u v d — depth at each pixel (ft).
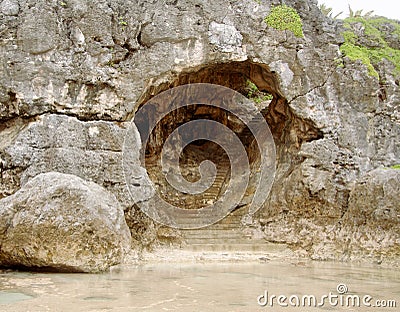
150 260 34.19
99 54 37.76
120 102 38.06
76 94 36.91
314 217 41.70
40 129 35.32
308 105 42.57
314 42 44.09
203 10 40.78
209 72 48.03
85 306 16.97
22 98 35.76
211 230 44.34
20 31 36.11
